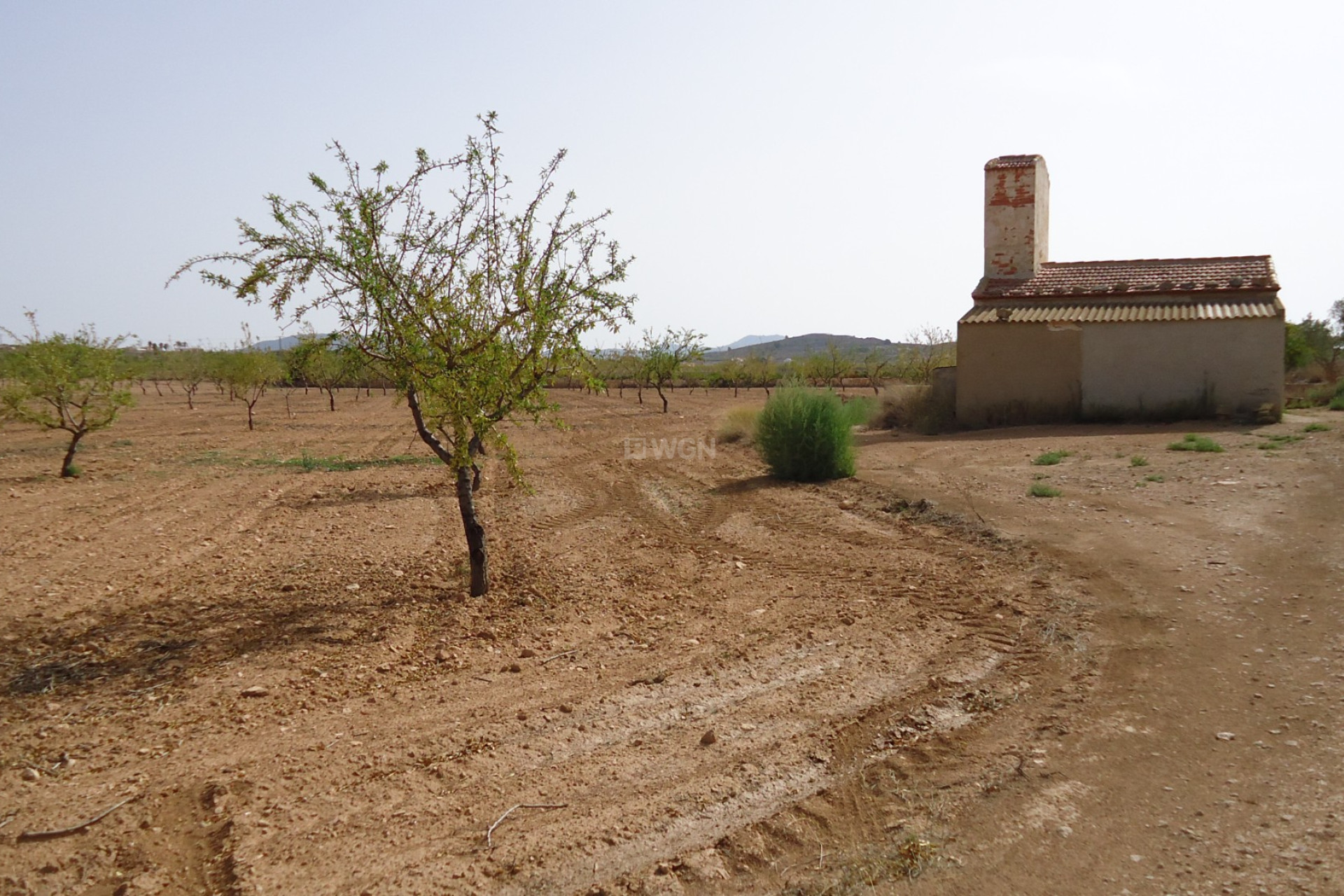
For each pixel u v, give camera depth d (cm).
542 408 854
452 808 466
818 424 1554
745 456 2052
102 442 2688
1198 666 589
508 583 934
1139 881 369
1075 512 1071
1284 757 459
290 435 2977
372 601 883
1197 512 1009
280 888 396
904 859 396
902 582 868
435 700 621
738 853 412
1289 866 368
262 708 614
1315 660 576
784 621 773
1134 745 489
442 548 1135
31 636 778
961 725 533
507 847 425
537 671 675
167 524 1339
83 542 1198
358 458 2269
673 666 670
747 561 1009
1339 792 420
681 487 1606
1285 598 698
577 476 1823
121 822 463
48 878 415
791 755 509
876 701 581
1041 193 2445
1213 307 2061
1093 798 438
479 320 814
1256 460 1329
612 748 533
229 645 751
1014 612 740
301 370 836
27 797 494
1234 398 1994
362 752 539
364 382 5409
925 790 459
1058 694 568
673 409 4131
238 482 1823
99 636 778
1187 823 409
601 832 435
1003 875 380
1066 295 2247
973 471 1477
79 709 619
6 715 611
